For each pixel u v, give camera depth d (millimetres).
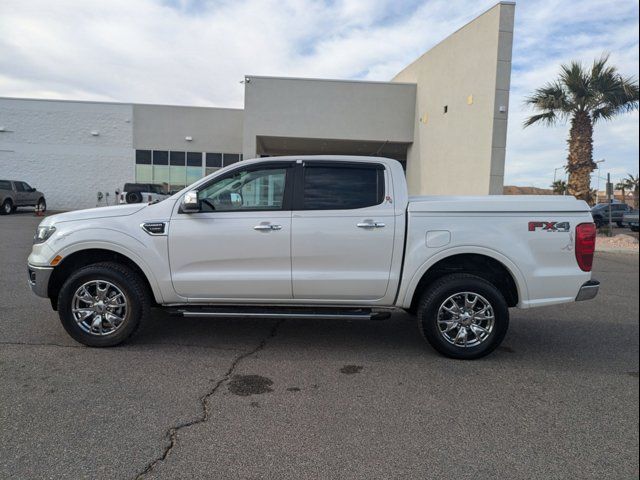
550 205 4797
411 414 3605
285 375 4320
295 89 23000
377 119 23516
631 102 19797
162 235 4789
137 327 4895
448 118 20000
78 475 2748
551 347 5336
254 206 4891
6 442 3076
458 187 19094
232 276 4812
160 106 28875
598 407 3787
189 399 3771
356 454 3037
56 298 5227
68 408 3562
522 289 4746
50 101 28500
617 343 5508
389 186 4891
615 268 12117
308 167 4926
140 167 29062
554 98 20266
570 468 2932
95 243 4785
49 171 28766
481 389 4105
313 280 4797
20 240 13461
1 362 4449
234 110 29125
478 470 2891
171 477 2754
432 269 5020
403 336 5613
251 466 2883
